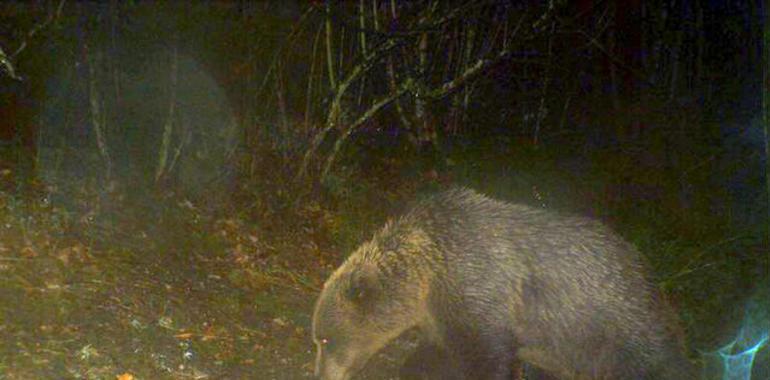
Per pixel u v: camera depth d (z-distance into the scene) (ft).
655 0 70.95
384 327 23.34
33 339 24.31
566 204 53.16
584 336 22.50
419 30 42.78
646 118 66.23
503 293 22.49
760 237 42.50
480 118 62.95
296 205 41.29
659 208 54.03
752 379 32.30
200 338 27.45
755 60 70.44
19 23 48.14
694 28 73.10
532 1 52.34
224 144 45.11
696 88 70.95
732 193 57.06
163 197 38.17
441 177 52.80
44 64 47.01
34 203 33.81
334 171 46.47
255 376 26.00
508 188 54.24
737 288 37.24
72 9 45.27
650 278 23.11
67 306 26.76
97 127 38.65
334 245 39.42
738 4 71.82
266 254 36.22
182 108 47.98
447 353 23.76
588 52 66.80
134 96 47.78
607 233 23.20
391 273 23.12
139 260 31.99
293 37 54.75
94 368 23.65
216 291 31.53
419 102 54.34
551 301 22.49
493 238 22.76
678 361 22.74
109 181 37.99
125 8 46.65
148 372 24.43
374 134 55.77
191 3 53.16
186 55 52.26
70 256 30.27
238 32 55.01
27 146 40.16
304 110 52.90
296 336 29.63
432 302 23.11
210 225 37.04
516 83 63.87
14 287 27.07
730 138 65.36
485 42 54.65
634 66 72.49
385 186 49.67
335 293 23.31
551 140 65.10
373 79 54.95
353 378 27.07
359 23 51.85
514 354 22.74
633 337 22.38
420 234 23.25
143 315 27.71
